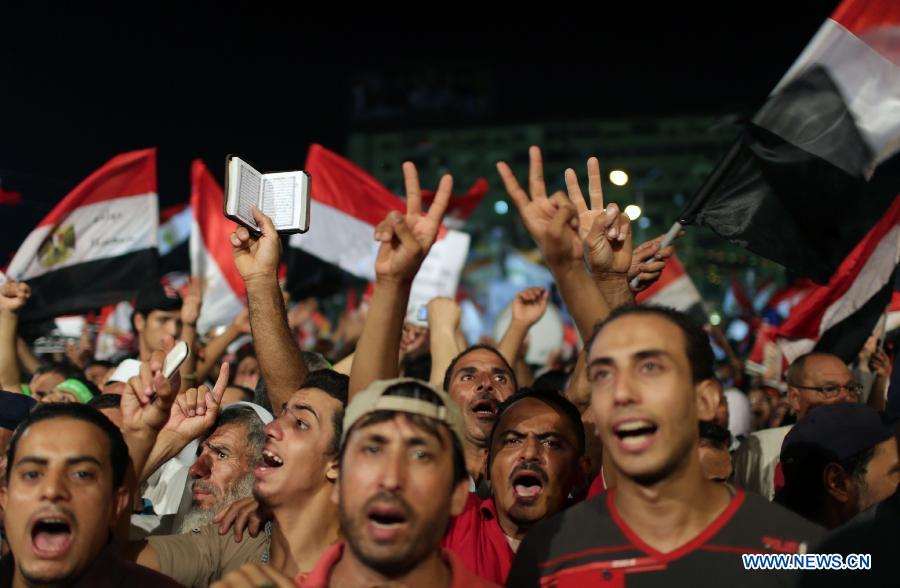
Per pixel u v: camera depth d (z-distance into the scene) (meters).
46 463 2.36
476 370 3.75
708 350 2.29
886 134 4.05
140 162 6.58
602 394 2.22
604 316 2.69
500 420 3.09
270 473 2.84
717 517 2.21
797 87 4.06
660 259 3.85
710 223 3.97
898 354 3.17
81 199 6.44
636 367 2.19
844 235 4.12
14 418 3.54
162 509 4.12
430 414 2.13
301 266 7.12
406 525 2.05
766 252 3.97
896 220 5.06
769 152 4.02
